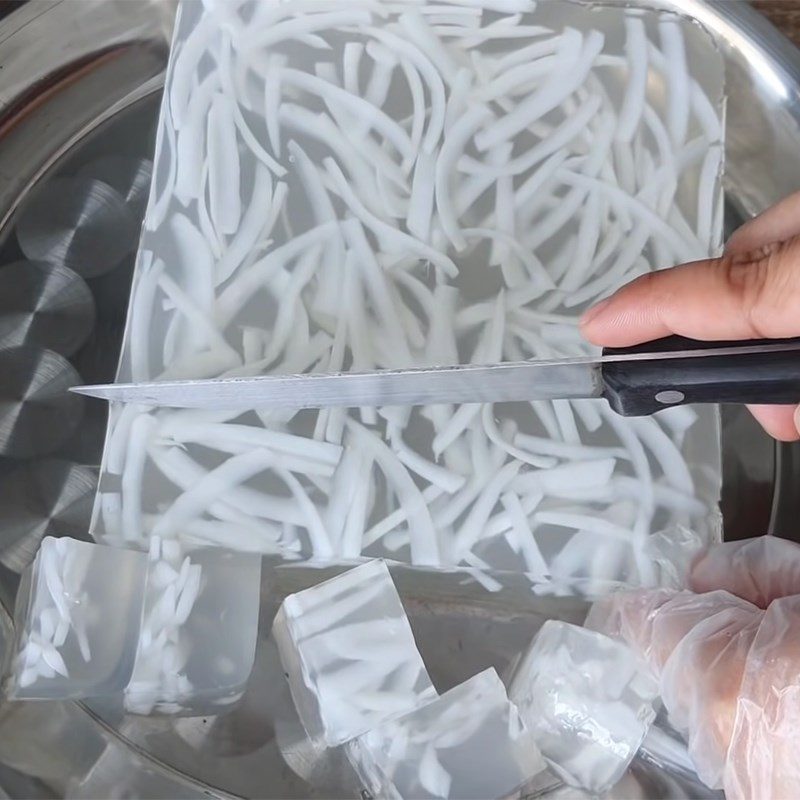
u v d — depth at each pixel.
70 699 0.28
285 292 0.29
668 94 0.32
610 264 0.30
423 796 0.27
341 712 0.27
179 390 0.27
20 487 0.29
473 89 0.32
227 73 0.31
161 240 0.30
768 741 0.25
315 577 0.29
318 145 0.31
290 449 0.28
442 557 0.28
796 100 0.32
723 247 0.31
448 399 0.27
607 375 0.25
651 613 0.28
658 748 0.29
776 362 0.24
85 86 0.33
